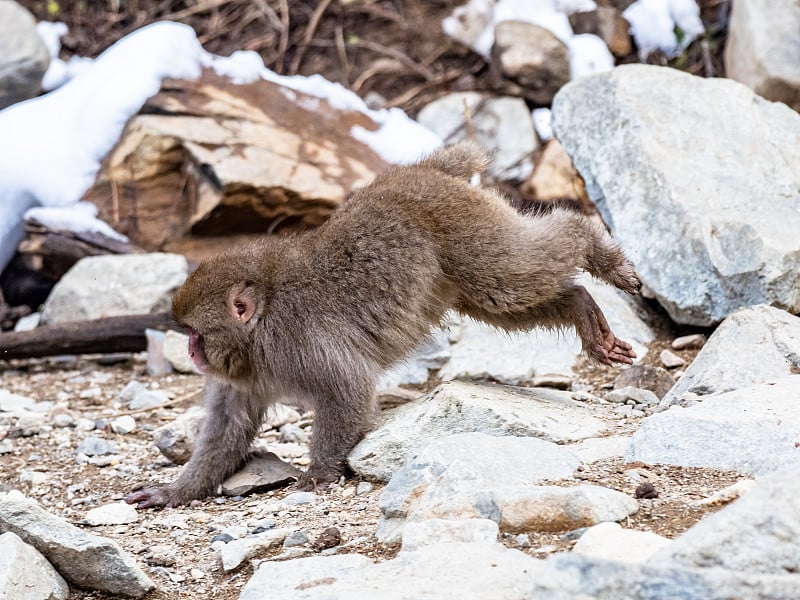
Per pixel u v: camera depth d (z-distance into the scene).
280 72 20.69
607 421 10.12
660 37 19.77
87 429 12.83
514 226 10.56
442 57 20.45
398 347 10.48
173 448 11.53
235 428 10.52
